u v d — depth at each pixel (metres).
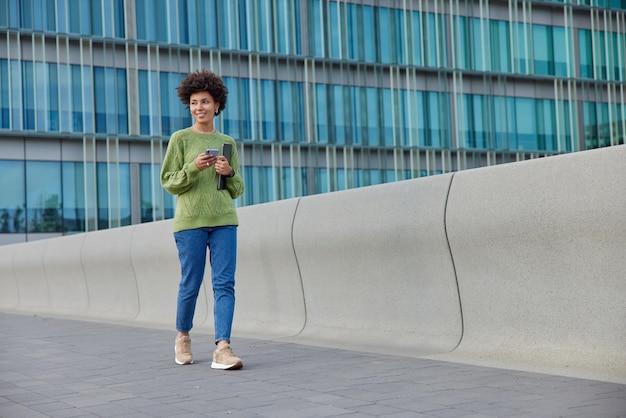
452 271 5.54
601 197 4.47
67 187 39.25
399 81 45.34
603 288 4.52
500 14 47.81
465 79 46.88
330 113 43.81
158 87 40.84
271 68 42.88
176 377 4.90
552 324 4.83
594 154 4.53
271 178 42.44
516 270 5.05
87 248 11.61
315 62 43.69
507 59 47.75
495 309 5.22
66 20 39.41
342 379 4.49
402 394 3.92
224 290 5.42
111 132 39.88
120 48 40.25
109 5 40.22
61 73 39.19
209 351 6.27
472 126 46.81
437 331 5.67
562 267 4.75
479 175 5.31
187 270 5.54
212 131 5.71
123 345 6.96
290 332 7.12
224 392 4.25
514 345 5.06
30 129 38.47
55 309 12.98
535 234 4.88
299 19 43.56
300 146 43.12
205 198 5.51
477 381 4.21
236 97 42.09
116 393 4.38
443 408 3.53
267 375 4.79
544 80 48.53
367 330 6.29
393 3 45.41
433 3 46.34
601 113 49.75
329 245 6.63
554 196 4.76
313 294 6.93
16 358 6.23
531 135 48.06
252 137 42.28
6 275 15.16
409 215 5.84
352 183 44.03
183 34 41.44
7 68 38.19
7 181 38.25
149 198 40.59
